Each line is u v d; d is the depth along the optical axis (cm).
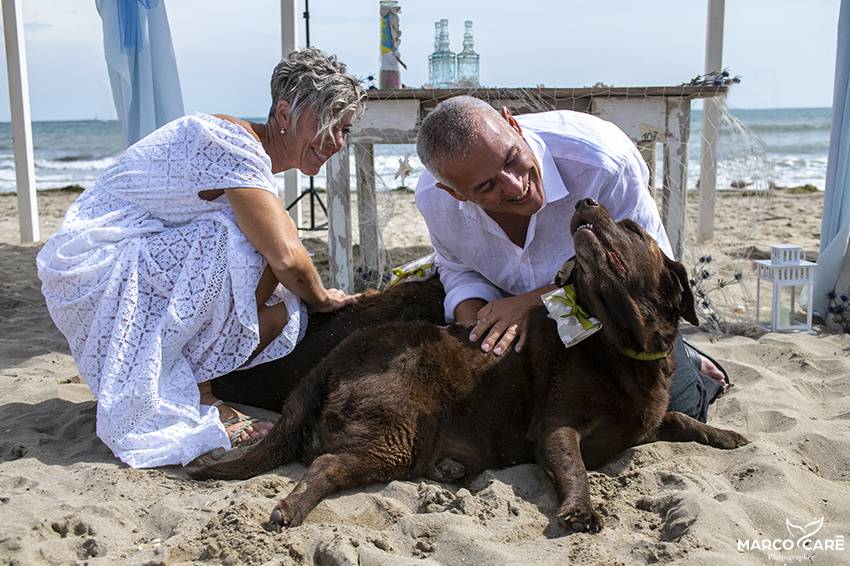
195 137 414
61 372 546
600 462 401
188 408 399
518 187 382
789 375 532
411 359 381
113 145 4484
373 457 359
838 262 662
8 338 639
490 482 366
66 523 323
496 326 409
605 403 389
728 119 763
